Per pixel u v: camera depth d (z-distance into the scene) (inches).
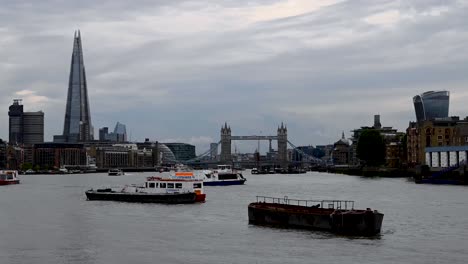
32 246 3307.1
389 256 2955.2
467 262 2829.7
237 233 3671.3
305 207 3929.6
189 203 5782.5
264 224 4035.4
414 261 2849.4
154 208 5290.4
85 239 3518.7
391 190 7529.5
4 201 6220.5
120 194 6058.1
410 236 3481.8
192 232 3750.0
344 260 2878.9
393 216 4389.8
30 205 5698.8
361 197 6318.9
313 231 3688.5
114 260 2940.5
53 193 7731.3
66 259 2970.0
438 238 3415.4
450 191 7121.1
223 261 2891.2
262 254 3031.5
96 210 5142.7
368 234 3508.9
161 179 6107.3
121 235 3661.4
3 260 2955.2
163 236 3607.3
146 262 2891.2
